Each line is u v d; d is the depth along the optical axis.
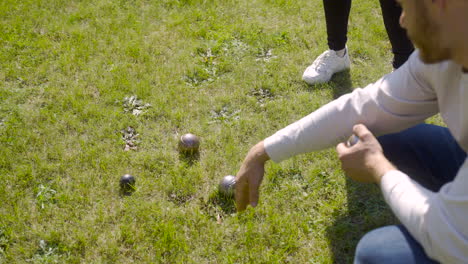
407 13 1.31
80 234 2.52
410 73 1.76
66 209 2.68
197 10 4.71
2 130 3.23
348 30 4.39
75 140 3.18
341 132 1.92
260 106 3.49
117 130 3.28
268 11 4.70
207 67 3.94
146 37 4.31
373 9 4.74
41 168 2.93
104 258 2.43
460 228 1.30
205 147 3.13
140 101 3.53
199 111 3.45
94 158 3.03
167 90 3.65
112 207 2.71
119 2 4.82
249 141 3.19
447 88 1.54
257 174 2.05
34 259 2.43
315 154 2.99
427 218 1.38
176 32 4.39
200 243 2.50
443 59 1.33
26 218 2.62
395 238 1.59
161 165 2.99
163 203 2.72
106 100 3.53
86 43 4.20
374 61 4.02
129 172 2.93
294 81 3.76
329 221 2.60
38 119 3.34
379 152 1.63
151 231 2.56
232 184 2.72
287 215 2.62
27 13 4.61
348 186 2.79
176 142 3.17
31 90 3.63
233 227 2.56
